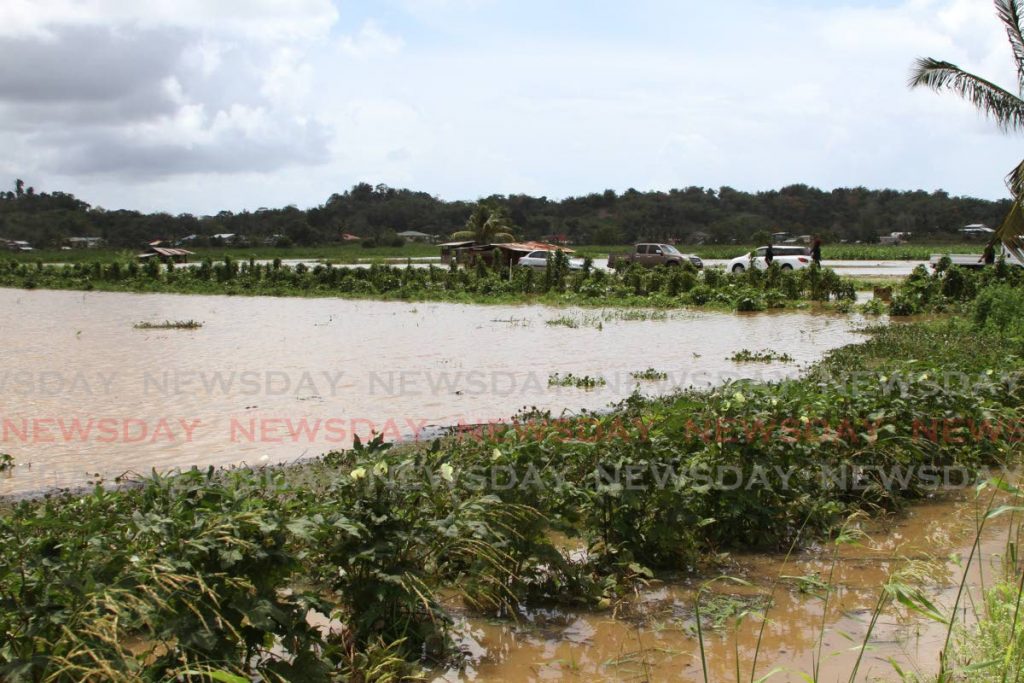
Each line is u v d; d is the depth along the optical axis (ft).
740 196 422.00
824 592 17.66
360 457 15.79
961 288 92.12
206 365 50.47
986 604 14.94
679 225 385.29
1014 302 62.85
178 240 337.31
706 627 16.25
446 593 17.98
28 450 30.30
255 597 12.44
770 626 16.15
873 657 14.58
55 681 11.37
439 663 14.94
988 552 19.63
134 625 11.88
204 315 85.87
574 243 364.99
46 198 407.64
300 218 398.83
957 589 17.38
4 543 13.02
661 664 14.79
